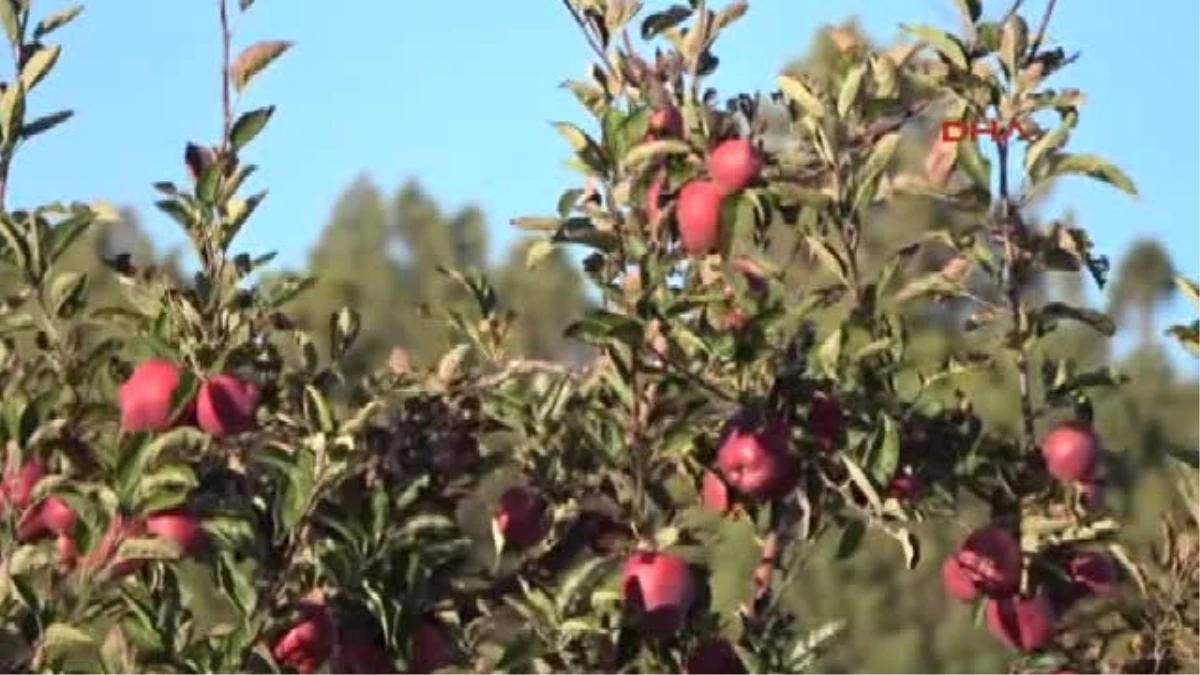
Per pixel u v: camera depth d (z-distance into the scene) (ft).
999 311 61.98
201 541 58.49
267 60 62.75
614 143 62.90
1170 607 63.46
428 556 60.54
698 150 63.21
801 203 62.49
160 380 59.98
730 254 62.13
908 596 203.41
